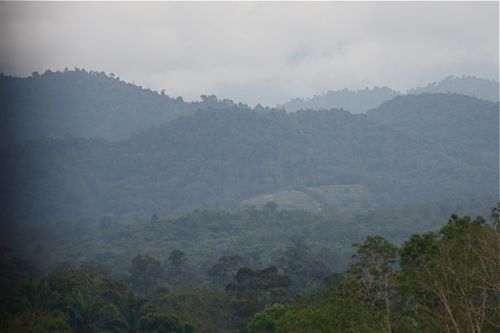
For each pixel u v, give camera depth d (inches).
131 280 4242.1
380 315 1567.4
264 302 3161.9
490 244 1517.0
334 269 4938.5
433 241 1680.6
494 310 1491.1
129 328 2790.4
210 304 3255.4
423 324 1542.8
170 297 3260.3
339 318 1567.4
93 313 2719.0
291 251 4325.8
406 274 1624.0
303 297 2502.5
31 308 2662.4
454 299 1493.6
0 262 3518.7
